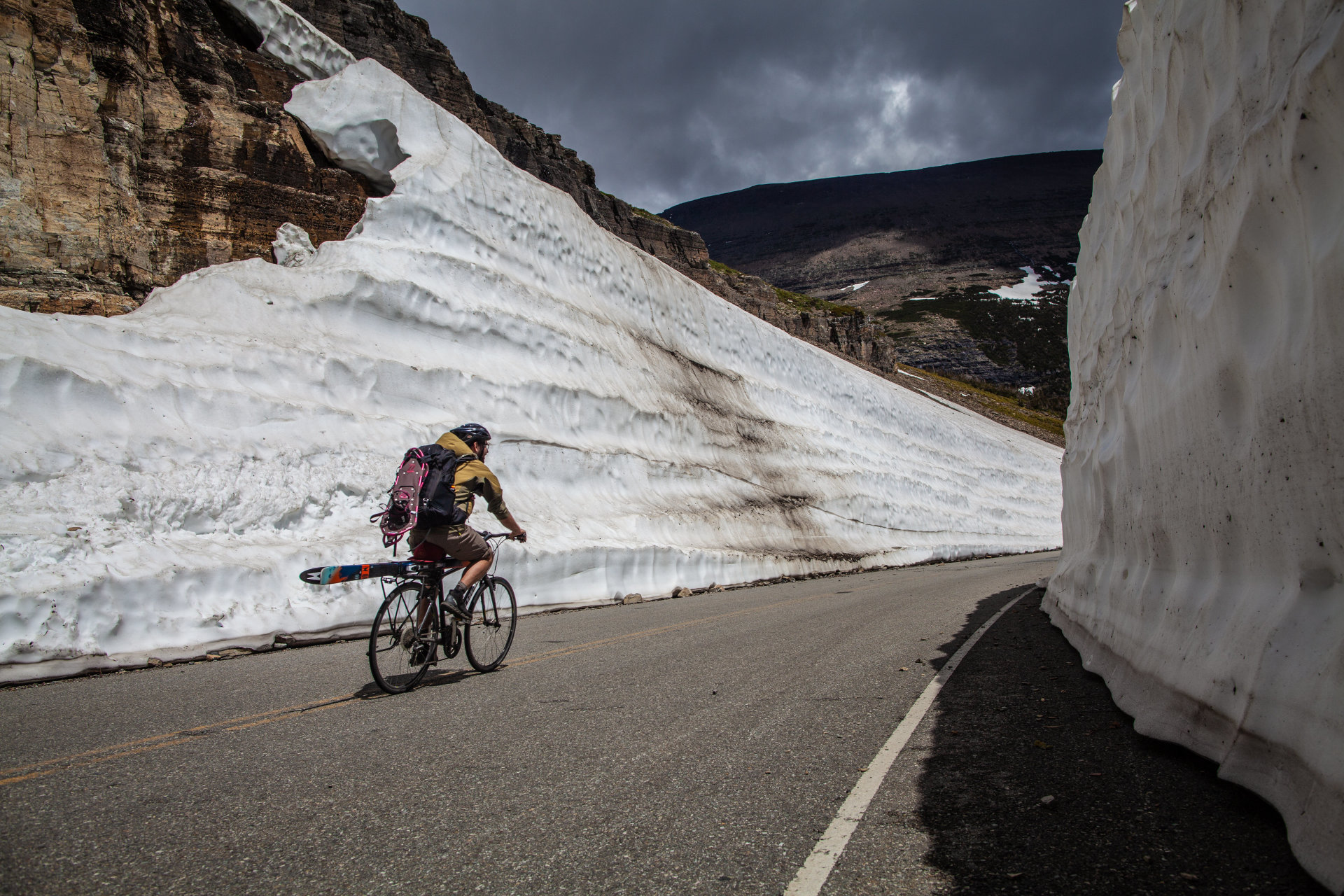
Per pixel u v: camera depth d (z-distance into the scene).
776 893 2.22
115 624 6.84
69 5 12.20
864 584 15.86
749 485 23.08
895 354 68.69
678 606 11.75
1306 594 2.94
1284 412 3.05
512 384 16.25
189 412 10.08
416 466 5.28
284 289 13.40
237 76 15.73
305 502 10.13
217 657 7.29
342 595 8.84
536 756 3.59
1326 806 2.33
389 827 2.74
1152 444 4.88
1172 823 2.71
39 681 6.10
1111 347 6.78
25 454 7.95
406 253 16.00
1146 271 5.46
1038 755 3.58
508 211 20.02
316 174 16.03
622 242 26.47
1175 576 4.38
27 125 11.59
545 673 5.75
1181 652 3.85
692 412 23.44
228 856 2.49
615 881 2.31
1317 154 2.83
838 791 3.10
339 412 11.88
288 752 3.67
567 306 20.56
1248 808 2.83
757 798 3.03
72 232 11.80
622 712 4.45
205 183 14.06
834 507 26.39
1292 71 3.05
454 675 5.75
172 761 3.54
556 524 13.90
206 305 12.28
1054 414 124.06
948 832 2.67
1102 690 4.96
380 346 14.26
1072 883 2.26
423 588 5.29
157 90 13.73
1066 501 10.39
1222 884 2.23
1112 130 7.35
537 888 2.26
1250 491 3.39
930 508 33.81
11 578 6.49
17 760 3.60
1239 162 3.52
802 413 31.50
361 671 6.09
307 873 2.36
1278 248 3.17
